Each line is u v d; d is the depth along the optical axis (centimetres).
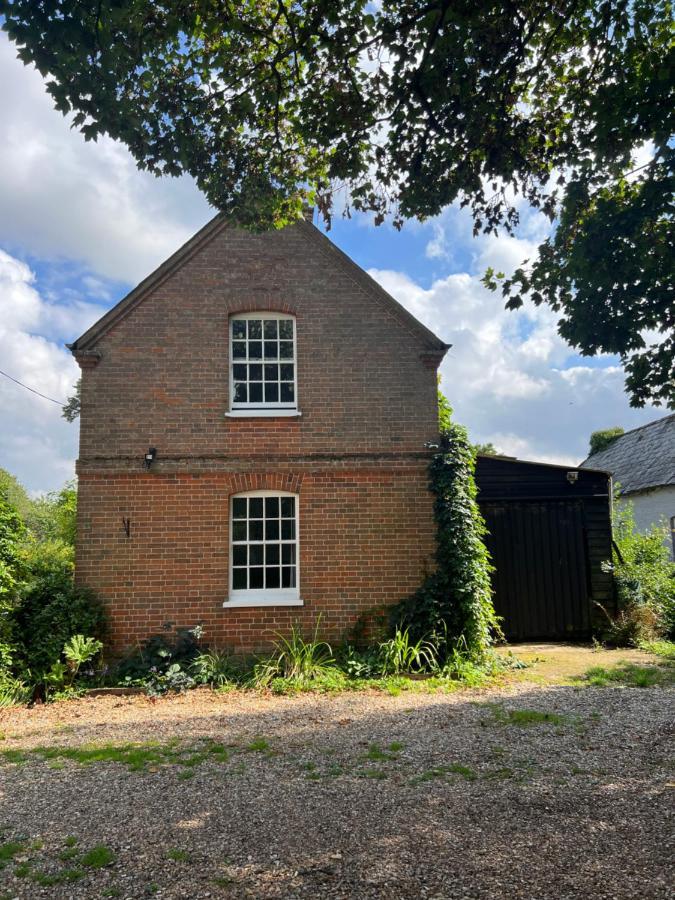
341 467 1147
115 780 573
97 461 1113
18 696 934
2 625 979
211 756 638
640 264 579
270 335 1194
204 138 706
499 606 1334
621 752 619
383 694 909
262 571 1134
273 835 446
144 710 861
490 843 426
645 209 564
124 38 570
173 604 1094
